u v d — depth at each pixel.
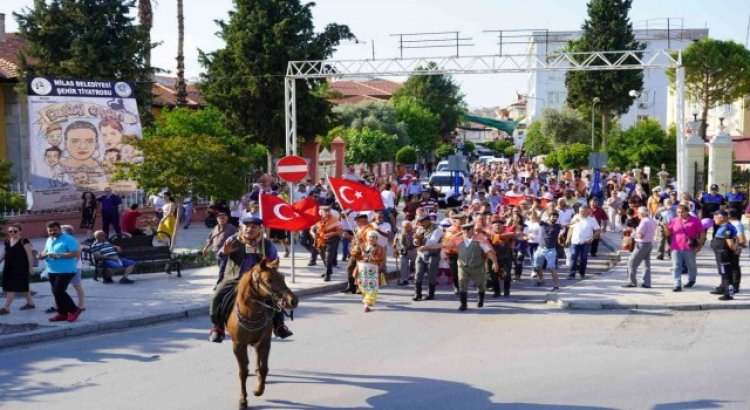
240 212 25.86
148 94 35.44
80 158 27.20
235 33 39.88
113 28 33.91
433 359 11.04
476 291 17.20
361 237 15.18
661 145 45.28
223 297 9.51
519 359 10.98
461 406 8.80
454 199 38.66
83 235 26.27
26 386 9.85
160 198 27.20
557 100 89.38
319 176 45.72
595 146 59.28
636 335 12.56
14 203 17.36
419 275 16.02
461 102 93.12
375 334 12.77
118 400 9.18
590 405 8.80
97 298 15.68
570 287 17.19
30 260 14.24
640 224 16.72
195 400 9.16
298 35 40.03
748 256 21.67
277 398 9.22
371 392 9.42
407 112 71.44
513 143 122.69
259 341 8.94
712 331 12.84
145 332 13.14
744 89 49.94
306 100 40.19
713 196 24.69
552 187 32.97
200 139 21.25
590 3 57.62
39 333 12.53
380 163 56.72
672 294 15.98
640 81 57.50
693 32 80.75
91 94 27.67
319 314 14.56
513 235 16.78
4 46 39.38
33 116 26.17
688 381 9.76
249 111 39.38
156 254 18.17
